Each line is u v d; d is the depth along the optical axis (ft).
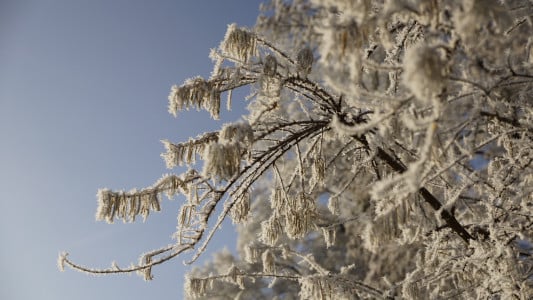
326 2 7.25
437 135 8.00
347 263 32.27
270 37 9.16
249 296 37.58
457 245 12.84
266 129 10.81
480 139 13.53
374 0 9.62
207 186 11.01
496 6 6.34
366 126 7.43
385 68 7.24
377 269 24.38
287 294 35.27
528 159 11.14
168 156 10.46
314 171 11.85
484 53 7.01
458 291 12.21
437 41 6.97
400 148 11.99
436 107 6.94
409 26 10.21
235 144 8.54
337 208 12.92
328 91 11.44
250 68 10.71
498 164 12.18
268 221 11.96
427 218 11.61
